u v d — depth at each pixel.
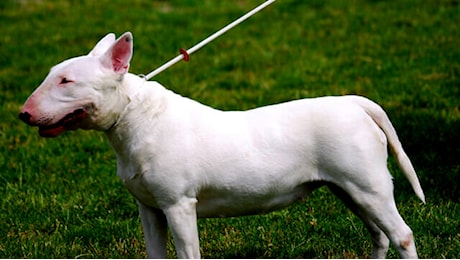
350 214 6.95
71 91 4.89
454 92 10.60
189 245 5.08
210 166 5.04
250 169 5.07
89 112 4.95
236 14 16.34
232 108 10.48
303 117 5.14
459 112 9.72
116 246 6.52
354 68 12.23
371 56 12.90
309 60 12.85
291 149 5.10
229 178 5.07
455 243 6.16
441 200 7.08
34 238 6.66
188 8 17.19
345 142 5.06
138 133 5.04
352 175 5.07
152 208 5.35
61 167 8.46
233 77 12.13
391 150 5.29
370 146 5.10
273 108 5.26
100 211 7.27
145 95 5.07
